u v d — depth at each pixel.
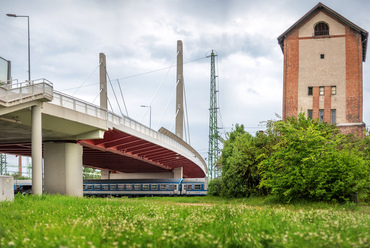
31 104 29.08
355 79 47.97
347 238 7.79
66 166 38.62
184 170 91.94
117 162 66.75
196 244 7.64
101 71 67.50
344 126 47.16
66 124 34.69
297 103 49.06
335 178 26.41
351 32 48.78
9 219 13.39
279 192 28.23
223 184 42.34
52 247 7.09
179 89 86.56
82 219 12.38
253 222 11.26
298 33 50.16
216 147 98.44
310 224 10.37
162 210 16.36
